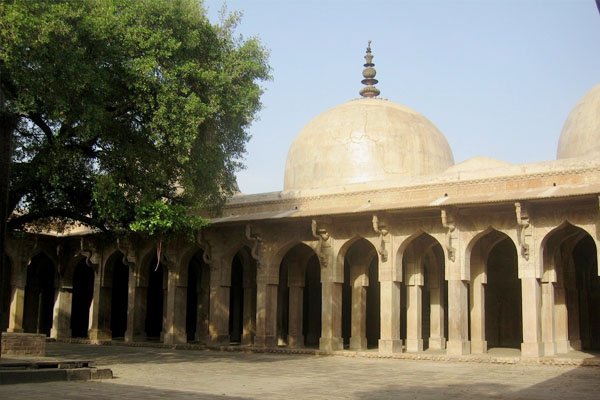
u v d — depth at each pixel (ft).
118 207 39.58
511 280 58.34
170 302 61.00
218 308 58.18
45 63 34.14
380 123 65.21
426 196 50.57
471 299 49.29
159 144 38.91
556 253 47.42
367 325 62.75
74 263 69.62
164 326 61.36
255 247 56.03
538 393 27.63
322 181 64.69
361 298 55.01
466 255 47.11
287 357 49.21
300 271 58.44
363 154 63.77
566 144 56.95
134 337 63.31
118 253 67.31
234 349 55.21
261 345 55.01
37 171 37.83
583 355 45.85
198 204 44.65
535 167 46.37
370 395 26.35
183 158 39.47
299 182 66.54
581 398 25.91
